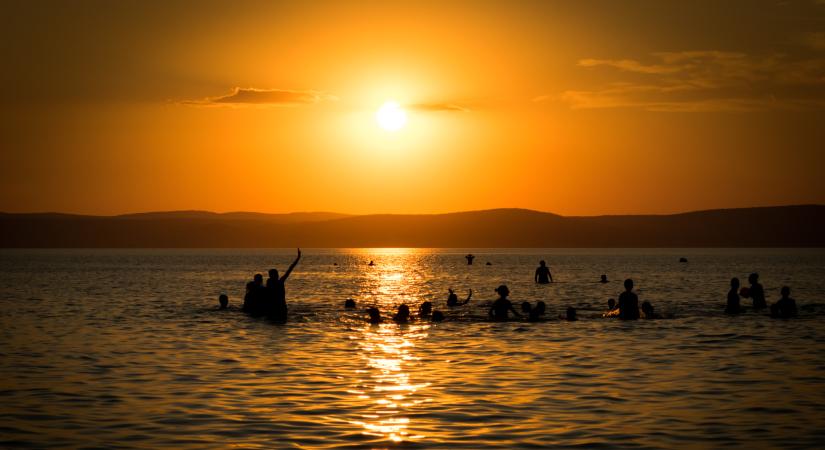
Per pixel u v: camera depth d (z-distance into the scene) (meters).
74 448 18.42
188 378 27.33
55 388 25.55
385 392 24.77
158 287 90.62
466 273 139.38
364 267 183.38
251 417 21.42
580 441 19.00
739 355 32.25
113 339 38.25
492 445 18.61
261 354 33.06
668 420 21.06
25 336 39.53
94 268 170.38
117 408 22.55
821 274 123.75
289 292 81.69
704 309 54.03
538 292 77.88
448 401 23.45
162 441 19.00
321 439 19.14
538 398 23.83
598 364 30.09
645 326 42.84
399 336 39.09
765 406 22.72
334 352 33.59
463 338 38.19
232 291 82.00
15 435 19.59
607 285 91.00
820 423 20.72
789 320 45.34
